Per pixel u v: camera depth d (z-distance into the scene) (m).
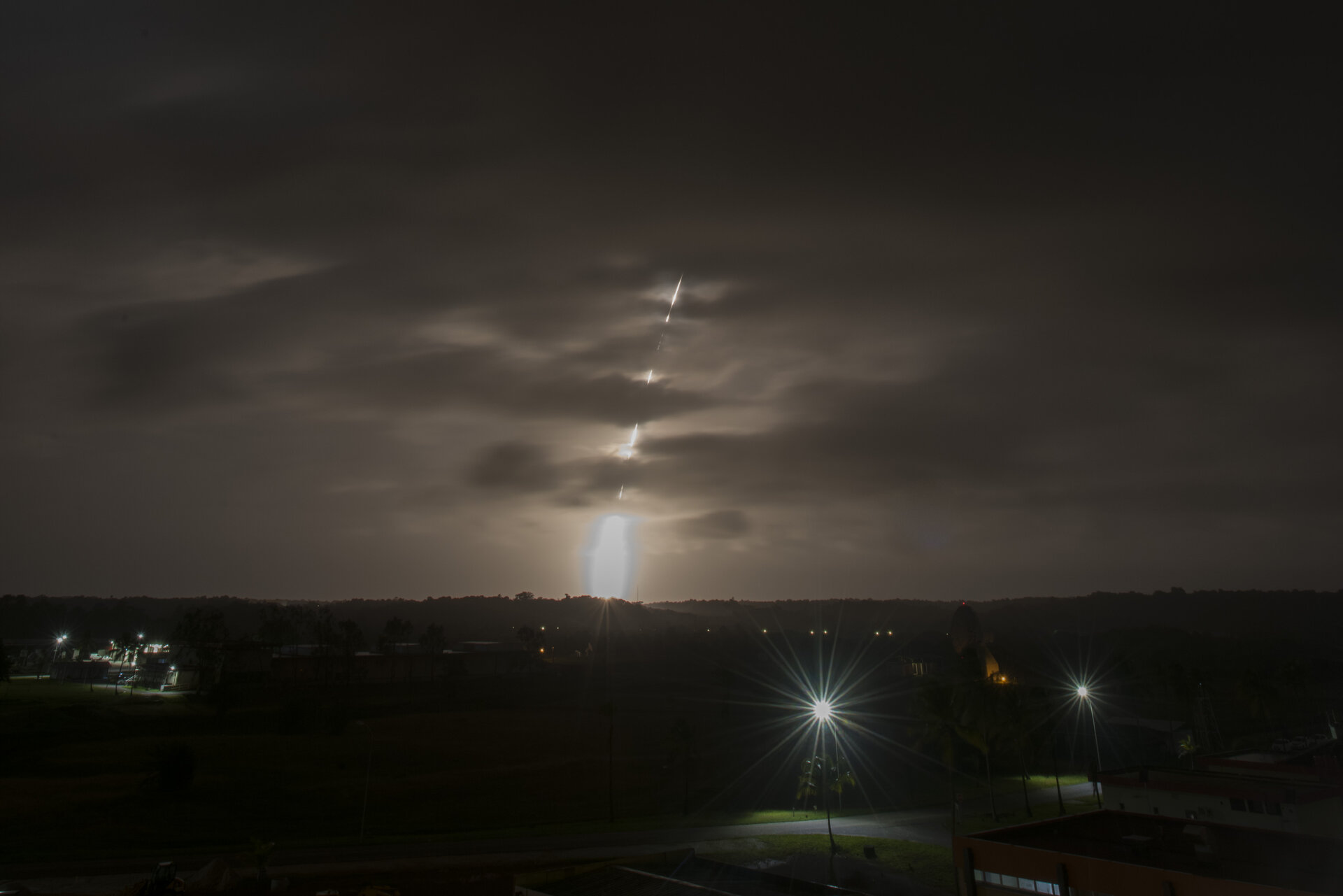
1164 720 153.62
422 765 113.88
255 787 96.31
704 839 71.31
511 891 50.31
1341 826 57.50
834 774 101.69
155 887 46.59
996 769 115.12
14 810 81.88
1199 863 38.97
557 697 197.12
